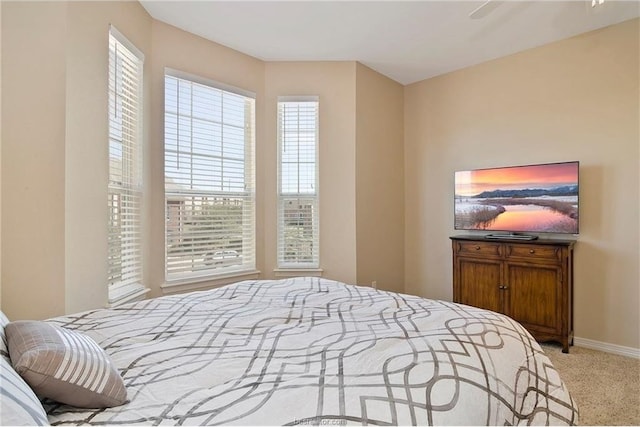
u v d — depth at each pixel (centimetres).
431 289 406
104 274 231
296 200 369
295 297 188
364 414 83
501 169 341
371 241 380
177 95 302
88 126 219
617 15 276
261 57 354
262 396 88
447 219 394
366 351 114
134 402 89
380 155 393
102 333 135
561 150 318
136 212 274
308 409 83
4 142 195
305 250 368
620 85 288
